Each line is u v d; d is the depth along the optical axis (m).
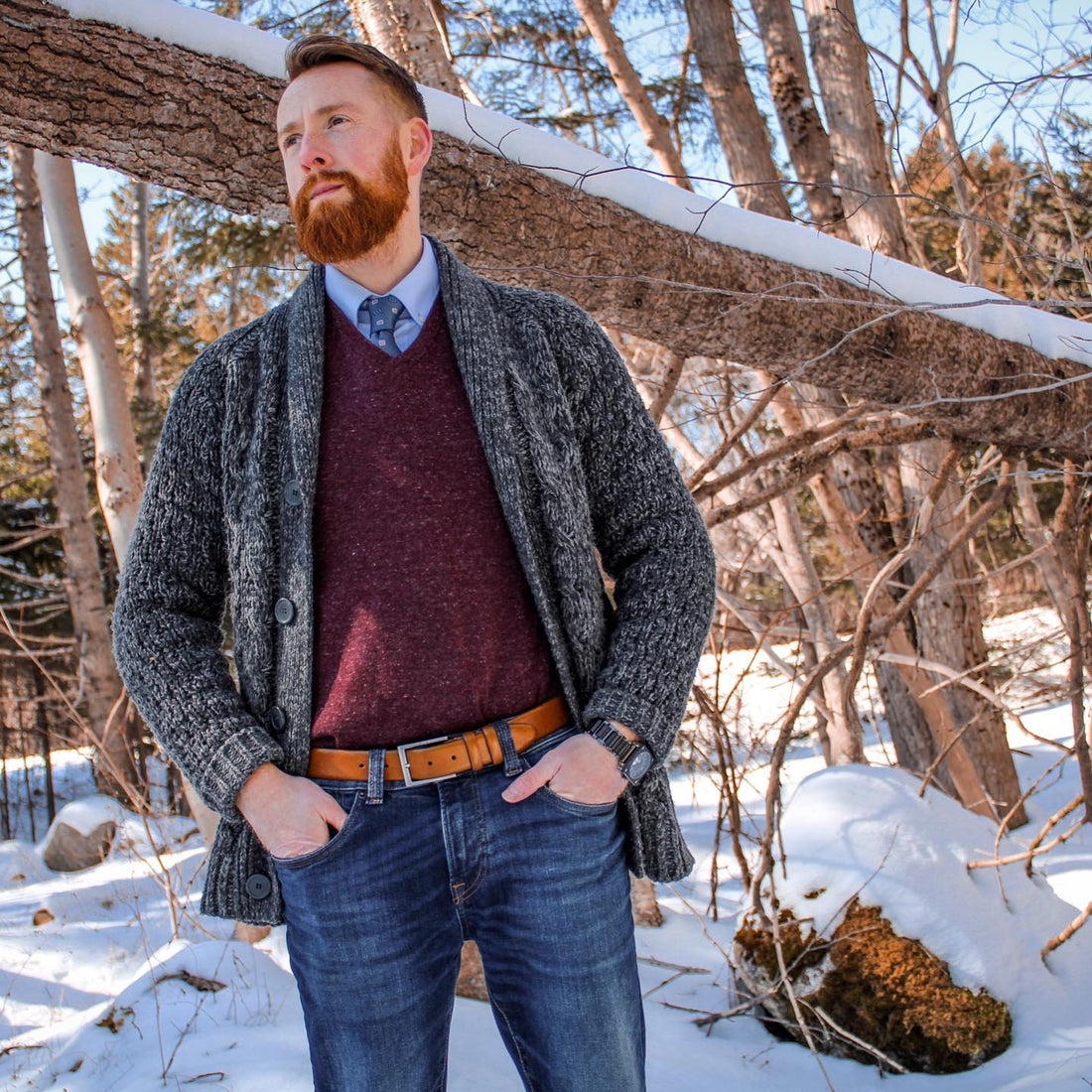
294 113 1.39
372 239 1.37
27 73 1.93
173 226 9.07
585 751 1.29
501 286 1.53
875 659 3.68
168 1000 2.64
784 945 2.91
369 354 1.39
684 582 1.40
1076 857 4.36
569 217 2.47
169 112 2.06
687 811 6.61
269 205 2.29
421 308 1.42
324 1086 1.32
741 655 8.67
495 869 1.31
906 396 3.06
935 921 2.82
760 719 7.07
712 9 6.24
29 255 8.52
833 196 5.88
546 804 1.31
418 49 3.48
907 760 5.98
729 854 5.26
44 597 10.30
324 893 1.29
